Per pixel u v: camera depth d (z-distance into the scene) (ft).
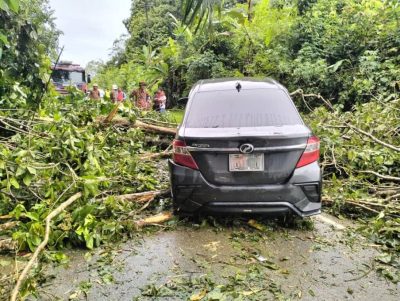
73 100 22.91
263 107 12.75
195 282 8.96
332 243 11.22
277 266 9.82
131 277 9.24
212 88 13.93
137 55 79.92
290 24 46.47
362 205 13.41
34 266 9.41
